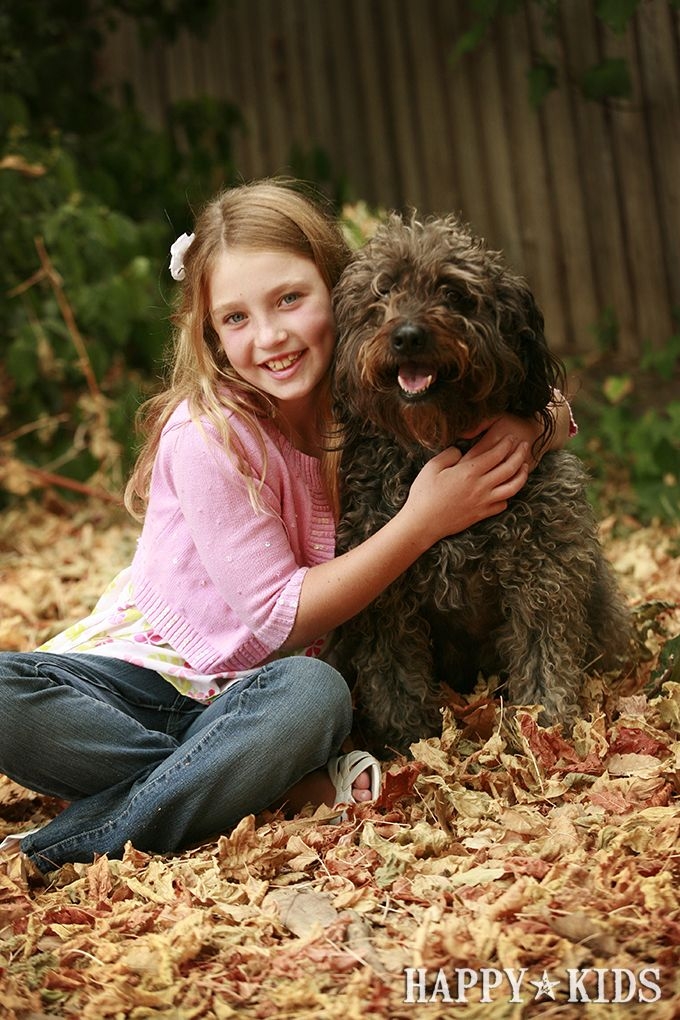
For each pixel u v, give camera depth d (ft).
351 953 8.57
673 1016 7.59
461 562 11.70
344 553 12.05
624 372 26.17
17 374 23.22
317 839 10.37
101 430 22.56
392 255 10.94
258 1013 8.05
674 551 18.31
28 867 10.44
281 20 30.60
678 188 25.50
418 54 28.35
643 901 8.80
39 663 10.79
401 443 11.49
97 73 30.30
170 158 27.55
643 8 24.80
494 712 12.20
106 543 20.62
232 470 11.25
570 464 12.03
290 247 11.30
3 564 20.39
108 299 23.13
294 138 30.96
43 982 8.63
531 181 27.25
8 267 24.38
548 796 10.78
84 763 10.80
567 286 27.32
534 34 26.09
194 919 9.00
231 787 10.57
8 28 25.73
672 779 10.76
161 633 11.45
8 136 24.93
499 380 11.01
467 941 8.50
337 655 12.73
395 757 12.47
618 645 13.48
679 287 26.08
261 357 11.34
